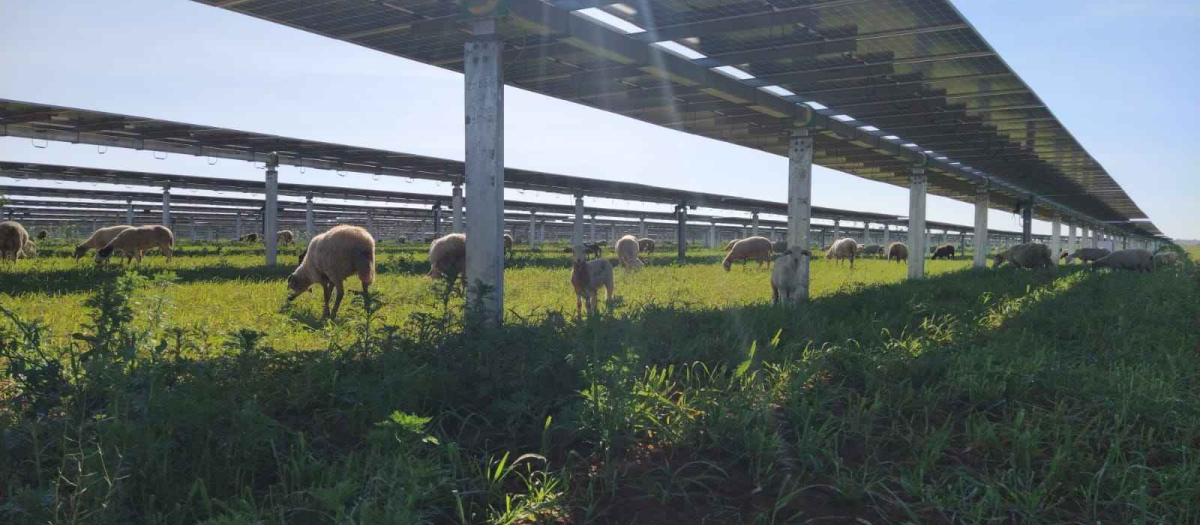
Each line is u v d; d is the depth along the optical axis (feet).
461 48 31.45
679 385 22.02
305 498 12.71
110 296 18.33
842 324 31.45
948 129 53.78
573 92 39.34
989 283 62.34
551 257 115.24
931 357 24.40
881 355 24.41
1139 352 27.71
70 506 11.46
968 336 29.45
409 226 286.46
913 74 39.42
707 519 13.24
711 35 33.30
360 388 17.37
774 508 13.48
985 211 89.04
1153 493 15.10
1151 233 245.45
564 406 17.79
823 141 58.49
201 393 14.66
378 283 57.11
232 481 13.33
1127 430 17.66
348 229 37.17
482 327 21.71
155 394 14.23
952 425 17.94
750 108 44.16
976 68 37.42
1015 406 20.74
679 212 136.56
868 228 249.96
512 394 18.51
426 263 85.76
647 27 31.81
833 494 14.35
